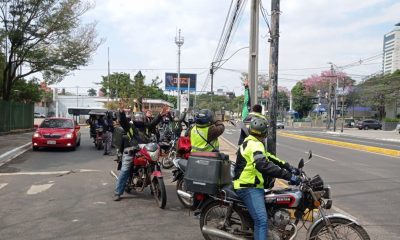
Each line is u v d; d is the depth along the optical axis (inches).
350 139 1405.0
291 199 201.5
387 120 2566.4
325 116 3344.0
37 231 255.1
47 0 1099.3
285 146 996.6
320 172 537.0
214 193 216.8
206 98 3558.1
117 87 2568.9
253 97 515.2
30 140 923.4
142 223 277.1
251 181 202.8
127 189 366.3
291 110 3506.4
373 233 265.6
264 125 207.2
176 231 260.8
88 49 1240.2
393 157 750.5
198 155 224.8
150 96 3107.8
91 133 819.4
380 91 2731.3
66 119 793.6
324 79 3366.1
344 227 200.5
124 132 361.7
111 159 623.5
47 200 339.6
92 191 377.7
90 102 3398.1
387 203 354.0
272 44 318.0
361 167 593.9
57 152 718.5
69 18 1139.9
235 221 217.3
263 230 199.3
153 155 328.2
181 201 323.0
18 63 1161.4
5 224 269.4
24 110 1333.7
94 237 245.3
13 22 1090.1
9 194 362.0
